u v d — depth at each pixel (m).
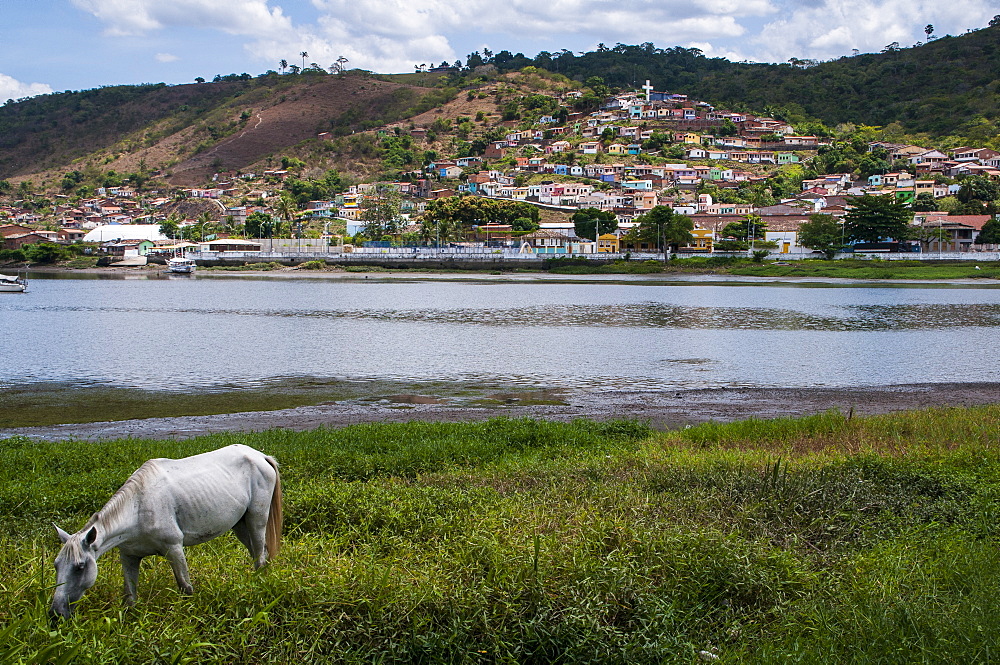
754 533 10.70
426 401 27.47
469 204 153.12
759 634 8.03
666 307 68.12
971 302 73.38
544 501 11.93
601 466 14.66
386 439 18.22
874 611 8.09
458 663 7.38
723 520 11.16
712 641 7.98
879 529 11.03
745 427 19.55
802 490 12.47
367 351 40.84
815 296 80.88
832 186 179.88
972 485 12.98
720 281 103.81
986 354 40.47
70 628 7.14
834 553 9.99
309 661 7.08
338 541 10.00
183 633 7.23
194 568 8.82
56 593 7.23
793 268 110.69
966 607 8.20
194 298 79.00
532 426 19.75
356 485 12.82
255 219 161.62
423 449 16.48
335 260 130.88
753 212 152.88
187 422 23.36
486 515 10.83
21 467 15.05
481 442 17.75
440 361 37.41
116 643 7.00
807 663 7.32
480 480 13.77
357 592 8.11
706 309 66.12
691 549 9.49
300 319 57.56
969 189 153.50
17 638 6.73
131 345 43.03
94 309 66.25
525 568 8.66
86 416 24.53
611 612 8.17
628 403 26.97
